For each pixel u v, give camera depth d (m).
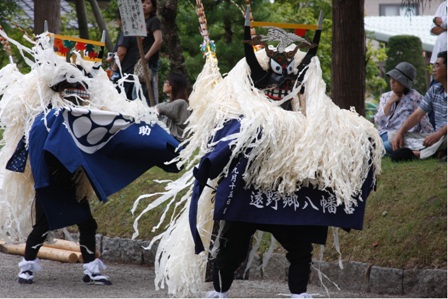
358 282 10.34
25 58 10.48
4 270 11.73
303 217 8.47
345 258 10.64
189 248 9.12
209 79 9.11
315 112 8.59
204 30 9.41
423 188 11.12
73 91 10.57
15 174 10.85
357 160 8.64
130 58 14.77
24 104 10.44
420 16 36.94
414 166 12.02
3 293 9.94
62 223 10.15
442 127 12.42
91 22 27.84
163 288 9.90
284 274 10.96
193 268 9.16
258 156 8.38
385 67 31.78
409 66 13.88
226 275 8.92
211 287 10.18
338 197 8.45
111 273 11.73
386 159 13.19
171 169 10.73
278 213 8.45
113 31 26.91
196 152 13.38
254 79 8.86
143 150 10.43
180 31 24.45
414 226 10.44
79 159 9.87
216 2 22.80
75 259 12.02
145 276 11.50
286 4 28.14
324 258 10.84
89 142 10.15
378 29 34.56
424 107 12.97
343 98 14.45
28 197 10.99
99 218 13.65
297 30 8.88
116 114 10.30
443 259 9.77
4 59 24.64
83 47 10.84
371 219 11.02
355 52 14.41
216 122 8.72
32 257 10.66
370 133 8.90
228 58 23.08
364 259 10.45
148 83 13.45
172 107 13.57
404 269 9.95
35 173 9.89
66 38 10.66
